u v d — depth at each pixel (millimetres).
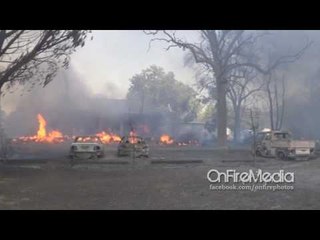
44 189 12945
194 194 11852
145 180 15234
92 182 14695
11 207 9867
